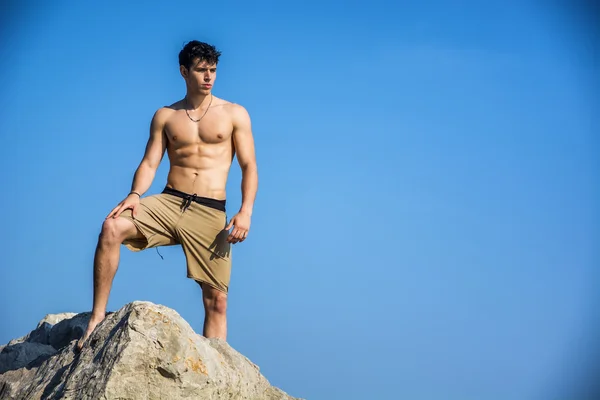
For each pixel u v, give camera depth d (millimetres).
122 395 6367
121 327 6598
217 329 8320
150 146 8312
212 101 8359
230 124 8328
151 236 8008
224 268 8297
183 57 8203
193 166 8250
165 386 6473
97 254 7641
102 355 6559
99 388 6344
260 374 7766
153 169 8273
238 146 8375
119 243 7734
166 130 8297
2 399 7402
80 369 6629
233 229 8125
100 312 7562
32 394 7016
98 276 7621
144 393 6414
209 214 8203
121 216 7840
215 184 8266
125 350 6398
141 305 6613
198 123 8266
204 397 6625
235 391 7066
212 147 8289
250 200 8266
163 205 8156
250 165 8359
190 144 8242
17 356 8789
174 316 6637
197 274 8234
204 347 6785
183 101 8422
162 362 6449
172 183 8266
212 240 8227
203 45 8180
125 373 6387
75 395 6461
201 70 8148
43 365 7523
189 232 8156
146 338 6461
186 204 8156
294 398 7824
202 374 6598
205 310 8375
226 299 8367
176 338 6527
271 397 7684
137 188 8125
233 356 7469
